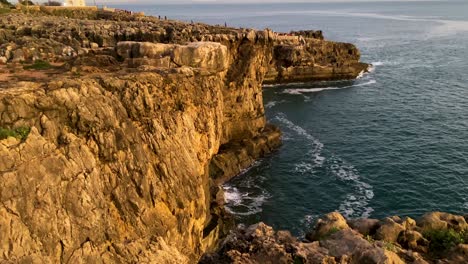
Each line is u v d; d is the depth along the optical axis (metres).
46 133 19.67
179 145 27.25
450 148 51.81
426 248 16.52
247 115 52.59
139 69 29.41
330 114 68.25
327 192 42.00
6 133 17.88
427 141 54.56
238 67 51.41
